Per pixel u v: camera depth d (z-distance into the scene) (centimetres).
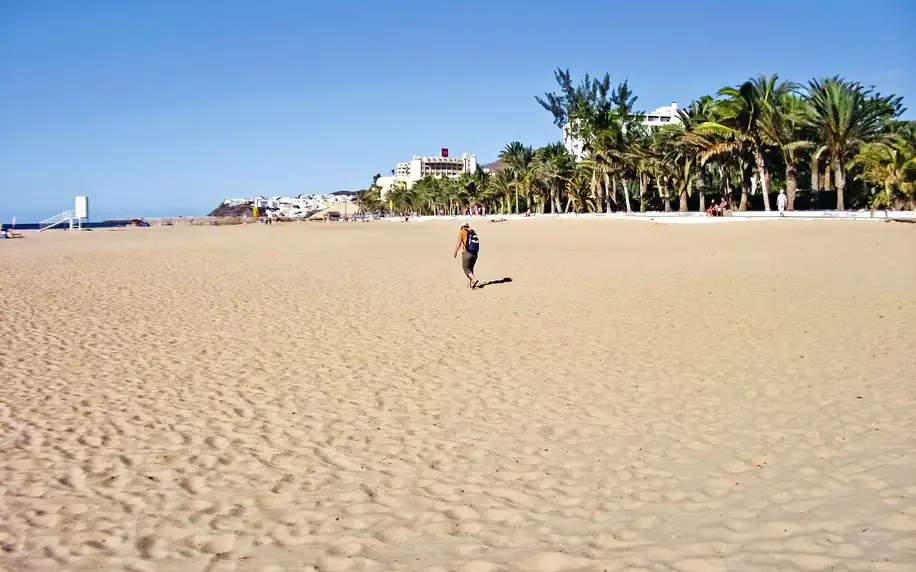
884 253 1822
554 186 7412
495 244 3306
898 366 814
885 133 3791
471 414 716
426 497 513
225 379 870
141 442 640
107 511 493
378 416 715
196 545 441
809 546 417
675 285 1566
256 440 645
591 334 1098
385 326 1221
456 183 12162
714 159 4600
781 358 888
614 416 693
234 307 1448
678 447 602
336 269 2230
